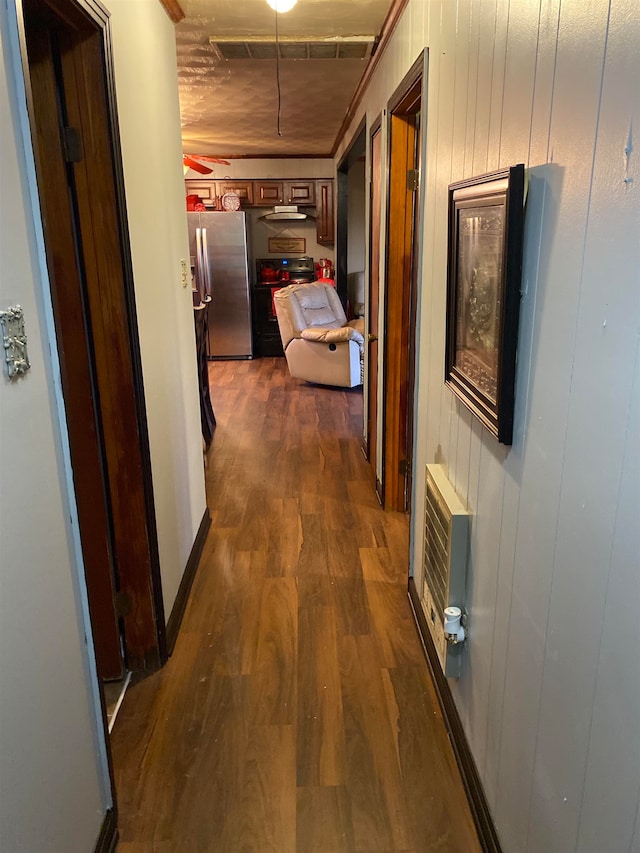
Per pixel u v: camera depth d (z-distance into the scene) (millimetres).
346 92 4211
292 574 2770
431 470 1951
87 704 1392
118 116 1785
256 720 1929
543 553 1099
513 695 1291
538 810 1150
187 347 2818
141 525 2012
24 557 1087
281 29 2904
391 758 1780
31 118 1137
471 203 1449
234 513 3393
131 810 1623
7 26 1062
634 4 748
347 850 1514
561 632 1023
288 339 6234
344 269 7574
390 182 2930
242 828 1570
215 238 7195
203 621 2438
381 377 3330
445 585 1733
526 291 1154
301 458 4227
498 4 1305
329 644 2287
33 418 1132
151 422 2102
